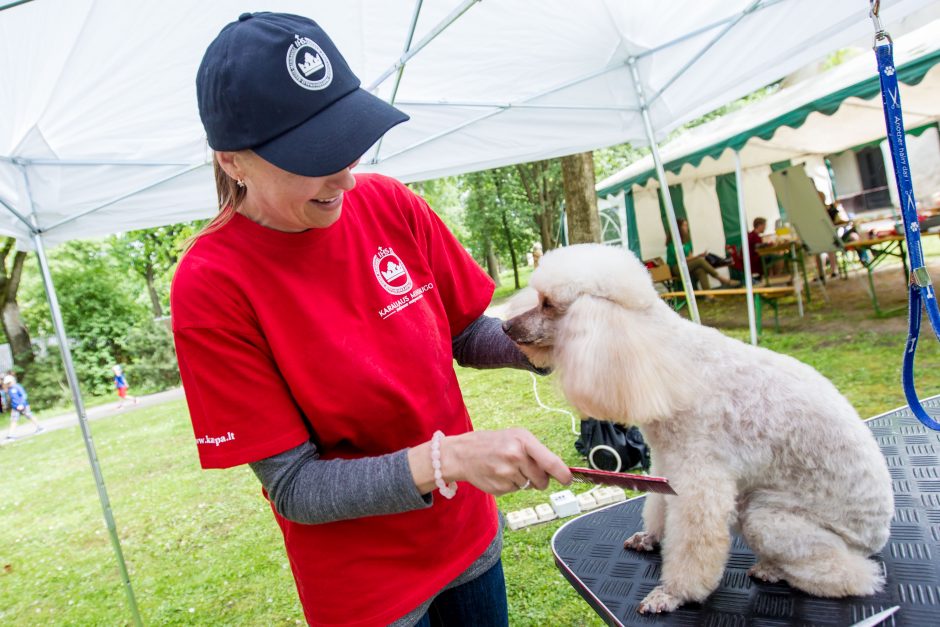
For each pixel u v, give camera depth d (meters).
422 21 2.88
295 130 0.92
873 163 10.25
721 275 10.70
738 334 7.40
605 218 12.52
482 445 0.95
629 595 1.58
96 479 2.95
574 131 4.14
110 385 16.23
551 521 3.56
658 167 3.96
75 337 16.91
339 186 1.02
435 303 1.34
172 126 2.98
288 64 0.92
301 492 1.02
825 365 5.36
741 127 6.88
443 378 1.29
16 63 2.19
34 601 3.86
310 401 1.09
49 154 2.79
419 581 1.22
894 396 4.38
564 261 1.82
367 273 1.19
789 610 1.39
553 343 1.79
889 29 7.53
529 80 3.59
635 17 3.27
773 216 10.77
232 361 1.03
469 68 3.34
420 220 1.39
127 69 2.50
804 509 1.45
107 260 18.75
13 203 2.84
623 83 3.87
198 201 3.65
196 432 1.07
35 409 15.18
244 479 5.69
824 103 5.68
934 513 1.63
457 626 1.41
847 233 8.93
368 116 0.98
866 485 1.43
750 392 1.50
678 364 1.54
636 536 1.80
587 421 4.12
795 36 3.27
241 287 1.04
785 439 1.45
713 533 1.45
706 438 1.51
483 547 1.37
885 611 1.29
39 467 8.06
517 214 21.69
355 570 1.17
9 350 17.27
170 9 2.30
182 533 4.54
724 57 3.54
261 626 3.06
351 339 1.13
